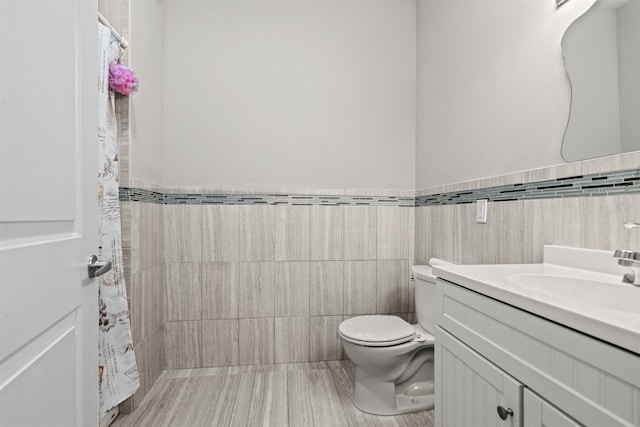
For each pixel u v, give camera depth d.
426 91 2.46
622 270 1.04
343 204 2.58
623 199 1.07
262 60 2.54
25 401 0.75
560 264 1.26
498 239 1.66
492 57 1.71
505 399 0.86
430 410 1.91
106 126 1.69
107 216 1.69
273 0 2.54
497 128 1.68
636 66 1.03
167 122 2.46
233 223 2.49
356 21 2.61
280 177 2.54
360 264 2.59
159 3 2.37
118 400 1.71
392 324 2.04
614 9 1.10
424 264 2.46
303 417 1.84
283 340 2.52
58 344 0.88
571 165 1.26
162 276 2.40
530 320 0.79
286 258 2.53
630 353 0.57
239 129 2.52
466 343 1.06
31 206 0.77
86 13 1.02
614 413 0.59
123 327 1.73
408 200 2.62
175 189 2.46
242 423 1.78
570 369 0.68
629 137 1.05
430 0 2.40
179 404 1.96
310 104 2.57
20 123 0.74
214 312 2.47
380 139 2.62
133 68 1.94
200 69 2.49
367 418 1.83
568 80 1.27
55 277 0.86
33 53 0.78
